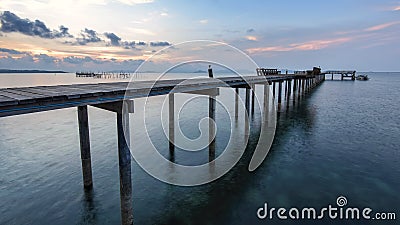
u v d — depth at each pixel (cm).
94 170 961
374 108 2403
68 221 661
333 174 923
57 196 777
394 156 1098
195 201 747
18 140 1391
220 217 674
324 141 1311
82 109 767
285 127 1599
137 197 770
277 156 1097
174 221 656
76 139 1411
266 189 816
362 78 8481
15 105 439
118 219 670
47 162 1048
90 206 726
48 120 1991
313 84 4991
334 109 2317
